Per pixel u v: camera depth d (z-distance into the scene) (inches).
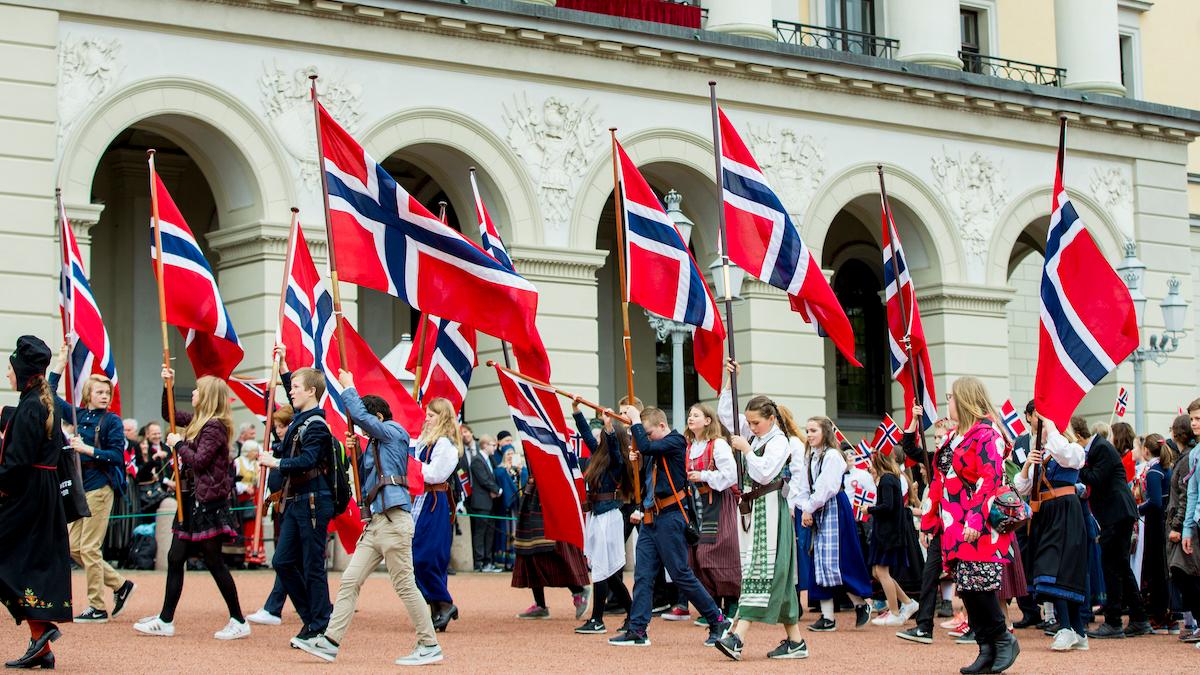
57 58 892.0
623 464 586.6
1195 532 561.6
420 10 997.2
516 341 522.3
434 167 1055.6
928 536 569.6
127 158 1085.8
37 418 430.3
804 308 657.6
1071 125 1302.9
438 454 574.6
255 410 697.6
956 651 534.9
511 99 1042.7
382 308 1197.1
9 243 869.8
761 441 513.0
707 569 563.5
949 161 1240.2
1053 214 546.6
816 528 617.3
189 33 931.3
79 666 451.5
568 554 632.4
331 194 497.4
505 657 497.4
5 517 427.2
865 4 1325.0
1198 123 1366.9
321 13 970.1
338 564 892.6
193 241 607.8
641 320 1344.7
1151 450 644.7
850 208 1246.3
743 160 610.9
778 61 1144.8
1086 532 560.4
